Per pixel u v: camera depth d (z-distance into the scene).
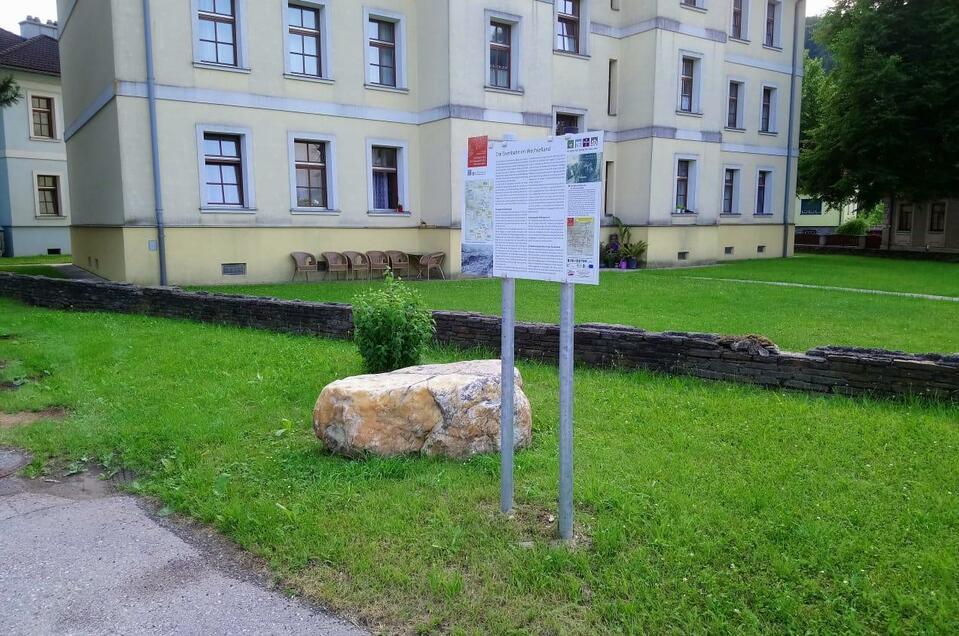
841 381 6.07
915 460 4.56
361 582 3.28
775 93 30.22
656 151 24.28
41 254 30.75
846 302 13.66
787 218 31.36
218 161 17.38
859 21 29.05
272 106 17.81
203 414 5.77
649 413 5.70
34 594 3.27
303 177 18.84
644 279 18.92
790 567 3.25
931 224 34.16
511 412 3.89
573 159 3.34
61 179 31.28
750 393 6.27
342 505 4.05
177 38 16.30
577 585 3.17
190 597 3.23
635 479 4.33
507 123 20.48
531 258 3.60
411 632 2.93
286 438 5.23
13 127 29.50
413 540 3.64
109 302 12.26
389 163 20.55
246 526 3.81
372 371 6.77
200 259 17.02
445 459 4.73
